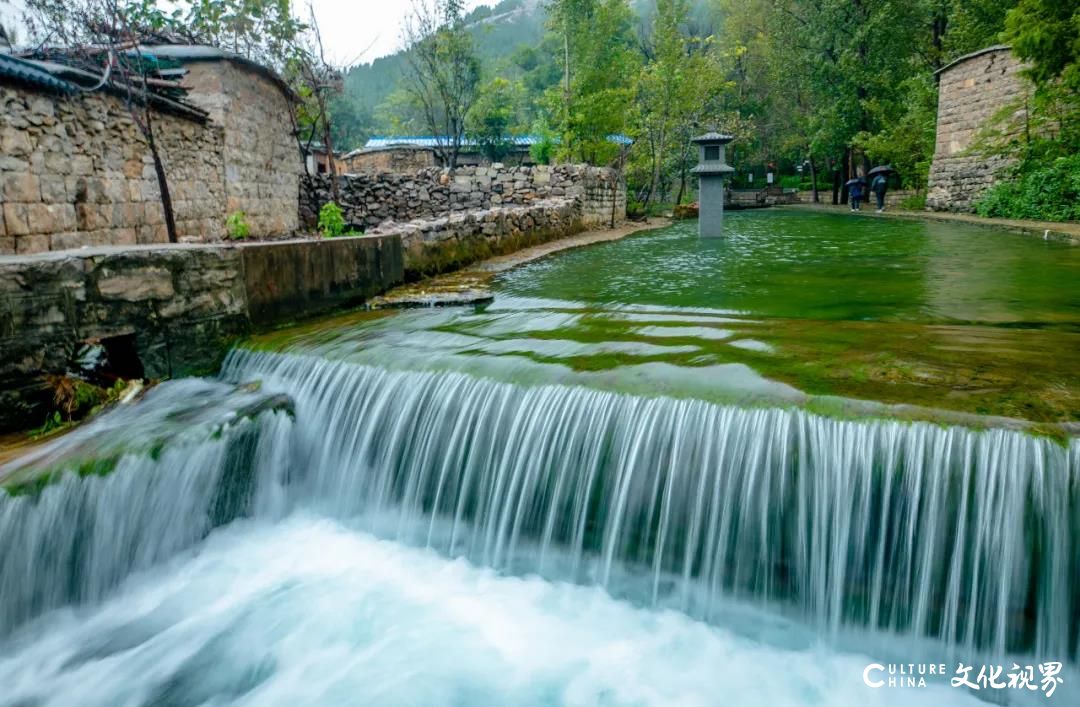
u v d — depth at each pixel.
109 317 4.77
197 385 5.13
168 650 3.20
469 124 25.78
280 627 3.30
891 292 6.72
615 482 3.45
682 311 5.94
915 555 2.80
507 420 3.83
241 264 5.61
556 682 2.88
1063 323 5.02
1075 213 14.84
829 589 2.97
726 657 2.99
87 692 2.98
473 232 10.55
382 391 4.38
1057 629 2.57
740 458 3.16
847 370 3.59
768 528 3.08
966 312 5.56
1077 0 13.48
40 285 4.41
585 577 3.52
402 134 31.69
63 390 4.49
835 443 2.97
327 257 6.57
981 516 2.68
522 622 3.28
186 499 3.87
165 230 9.94
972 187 20.06
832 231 15.50
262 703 2.86
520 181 16.81
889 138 25.89
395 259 7.92
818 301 6.30
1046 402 2.96
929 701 2.68
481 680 2.90
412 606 3.45
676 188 37.88
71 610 3.48
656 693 2.80
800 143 36.25
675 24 25.25
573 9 22.72
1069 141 15.45
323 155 22.80
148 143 9.16
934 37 28.52
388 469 4.21
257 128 13.32
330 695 2.86
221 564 3.86
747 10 38.88
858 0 27.50
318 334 5.59
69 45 9.48
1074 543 2.53
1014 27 14.64
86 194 8.15
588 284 7.98
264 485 4.34
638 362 4.02
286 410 4.53
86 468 3.53
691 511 3.25
